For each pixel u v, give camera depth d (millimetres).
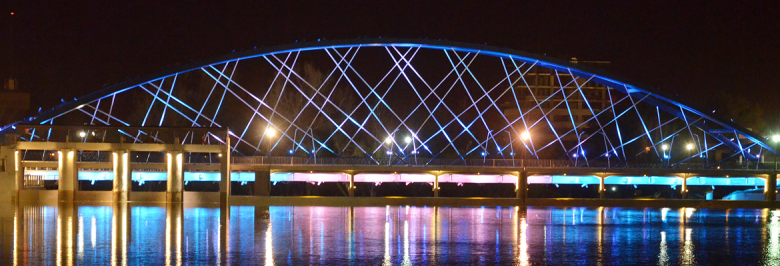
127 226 63969
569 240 59031
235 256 48688
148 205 89188
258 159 103312
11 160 90562
